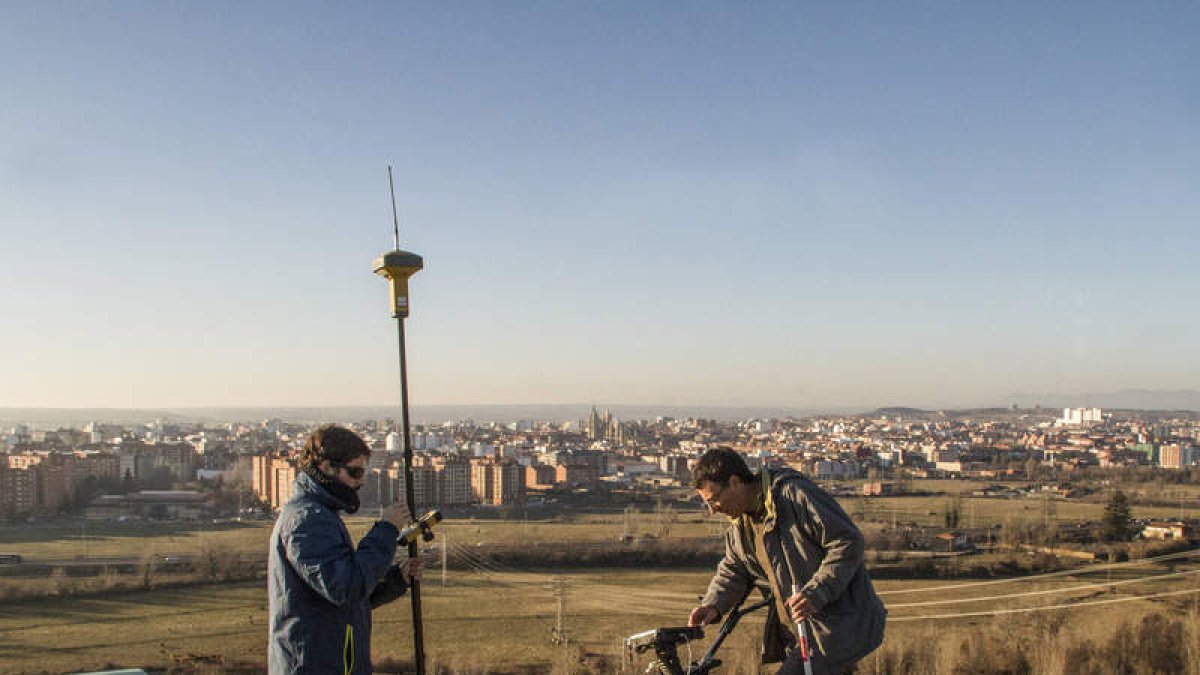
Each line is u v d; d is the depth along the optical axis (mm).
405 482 4457
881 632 4309
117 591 55094
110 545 79312
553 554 66750
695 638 4398
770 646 4496
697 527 87562
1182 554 59125
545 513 105625
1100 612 32281
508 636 40406
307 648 3795
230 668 32812
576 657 24125
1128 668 13648
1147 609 33844
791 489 4297
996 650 14078
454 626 43094
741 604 4781
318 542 3764
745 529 4551
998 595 44594
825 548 4246
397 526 4082
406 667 29406
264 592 54562
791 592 4320
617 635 40719
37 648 40656
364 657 4020
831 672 4172
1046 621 24234
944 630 20766
